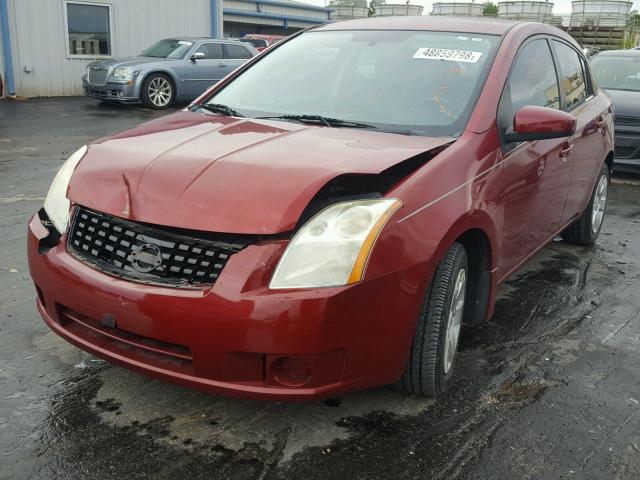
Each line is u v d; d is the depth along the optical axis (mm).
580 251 5328
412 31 3828
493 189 3053
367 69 3619
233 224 2350
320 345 2311
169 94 14312
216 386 2377
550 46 4230
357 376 2465
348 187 2646
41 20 15484
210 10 18766
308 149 2787
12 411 2732
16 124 11234
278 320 2273
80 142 9656
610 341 3662
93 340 2641
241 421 2717
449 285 2754
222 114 3557
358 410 2822
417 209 2572
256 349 2303
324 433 2656
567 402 2980
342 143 2898
